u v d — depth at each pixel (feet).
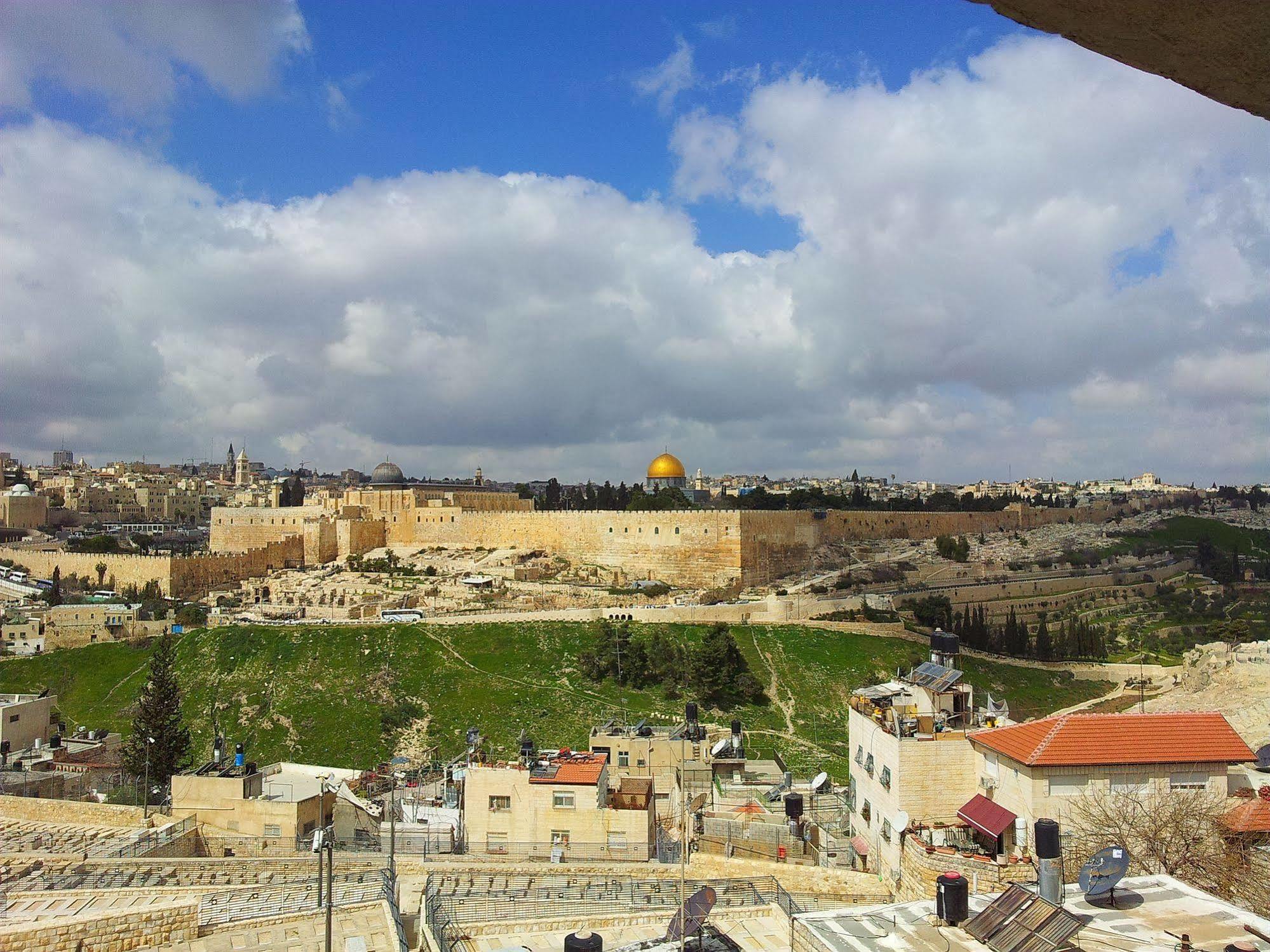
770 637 383.86
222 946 89.25
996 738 122.11
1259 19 21.59
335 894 109.81
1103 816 108.88
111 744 268.41
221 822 155.33
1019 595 513.86
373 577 498.28
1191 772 114.52
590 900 109.60
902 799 123.24
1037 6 23.27
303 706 330.34
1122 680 378.73
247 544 599.57
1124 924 65.67
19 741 228.02
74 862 122.42
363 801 172.24
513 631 387.14
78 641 409.28
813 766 276.41
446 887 115.96
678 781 179.22
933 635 150.00
